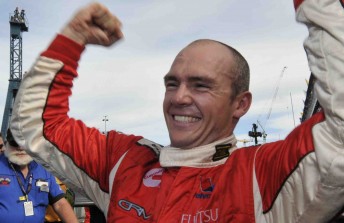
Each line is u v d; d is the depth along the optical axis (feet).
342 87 3.44
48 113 5.37
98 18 5.09
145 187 4.83
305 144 3.76
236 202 4.22
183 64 4.86
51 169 5.60
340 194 3.56
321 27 3.68
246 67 5.12
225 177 4.48
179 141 4.80
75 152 5.34
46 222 12.45
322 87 3.60
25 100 5.32
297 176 3.80
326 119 3.59
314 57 3.74
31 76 5.28
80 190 5.61
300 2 3.87
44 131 5.38
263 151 4.39
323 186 3.57
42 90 5.29
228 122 4.98
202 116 4.77
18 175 11.31
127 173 5.03
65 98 5.47
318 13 3.69
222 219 4.22
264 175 4.22
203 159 4.73
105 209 5.29
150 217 4.53
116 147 5.39
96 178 5.34
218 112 4.80
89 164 5.32
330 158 3.47
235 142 5.15
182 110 4.81
